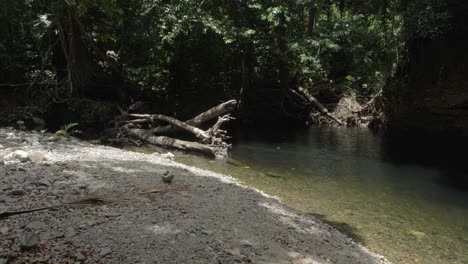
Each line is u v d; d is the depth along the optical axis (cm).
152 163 889
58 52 1719
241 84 2091
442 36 1962
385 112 2005
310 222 682
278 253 503
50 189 583
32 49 1691
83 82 1617
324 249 566
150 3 1652
